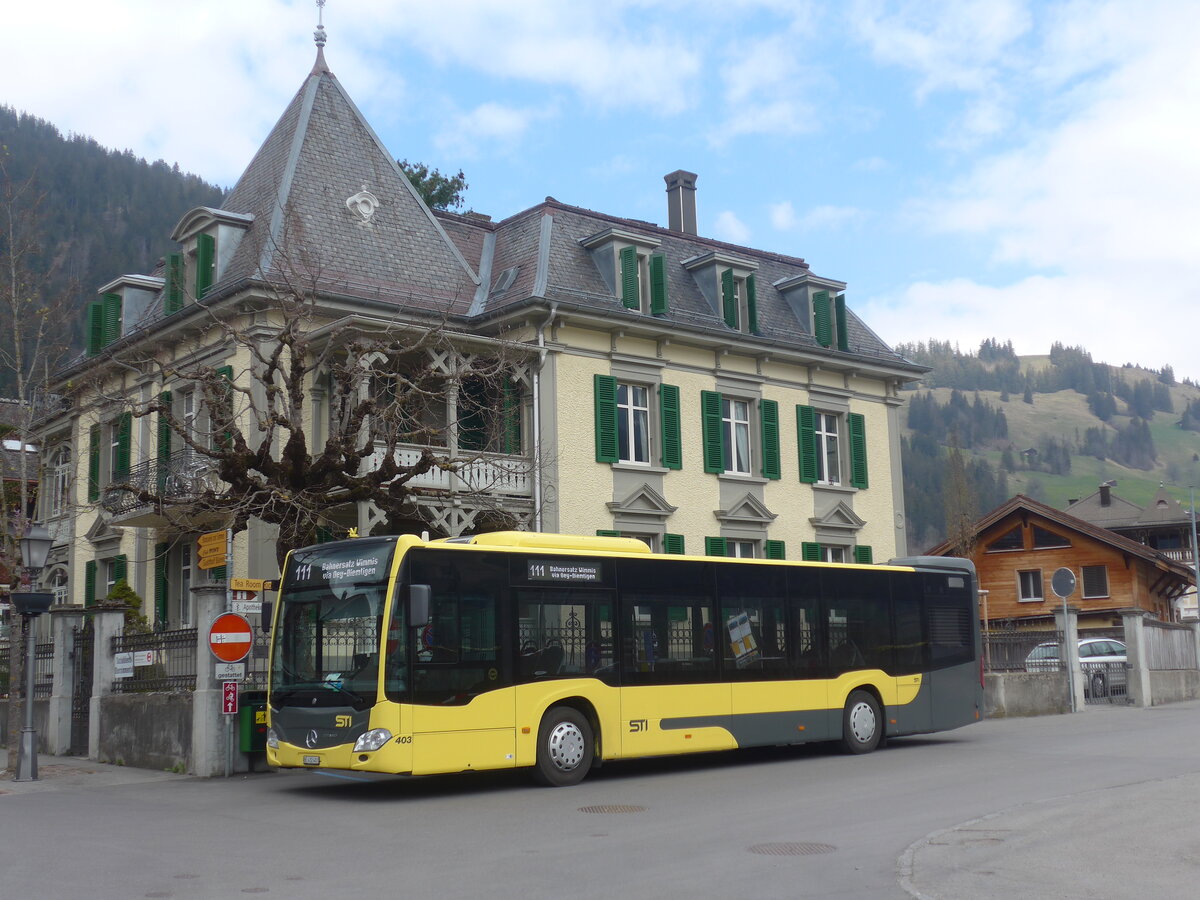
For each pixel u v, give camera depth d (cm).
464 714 1430
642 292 2986
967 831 1078
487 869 951
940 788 1405
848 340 3441
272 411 1944
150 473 2639
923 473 19725
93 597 3077
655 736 1614
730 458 3148
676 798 1377
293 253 2608
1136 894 822
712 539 3017
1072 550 5069
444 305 2781
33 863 1005
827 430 3425
